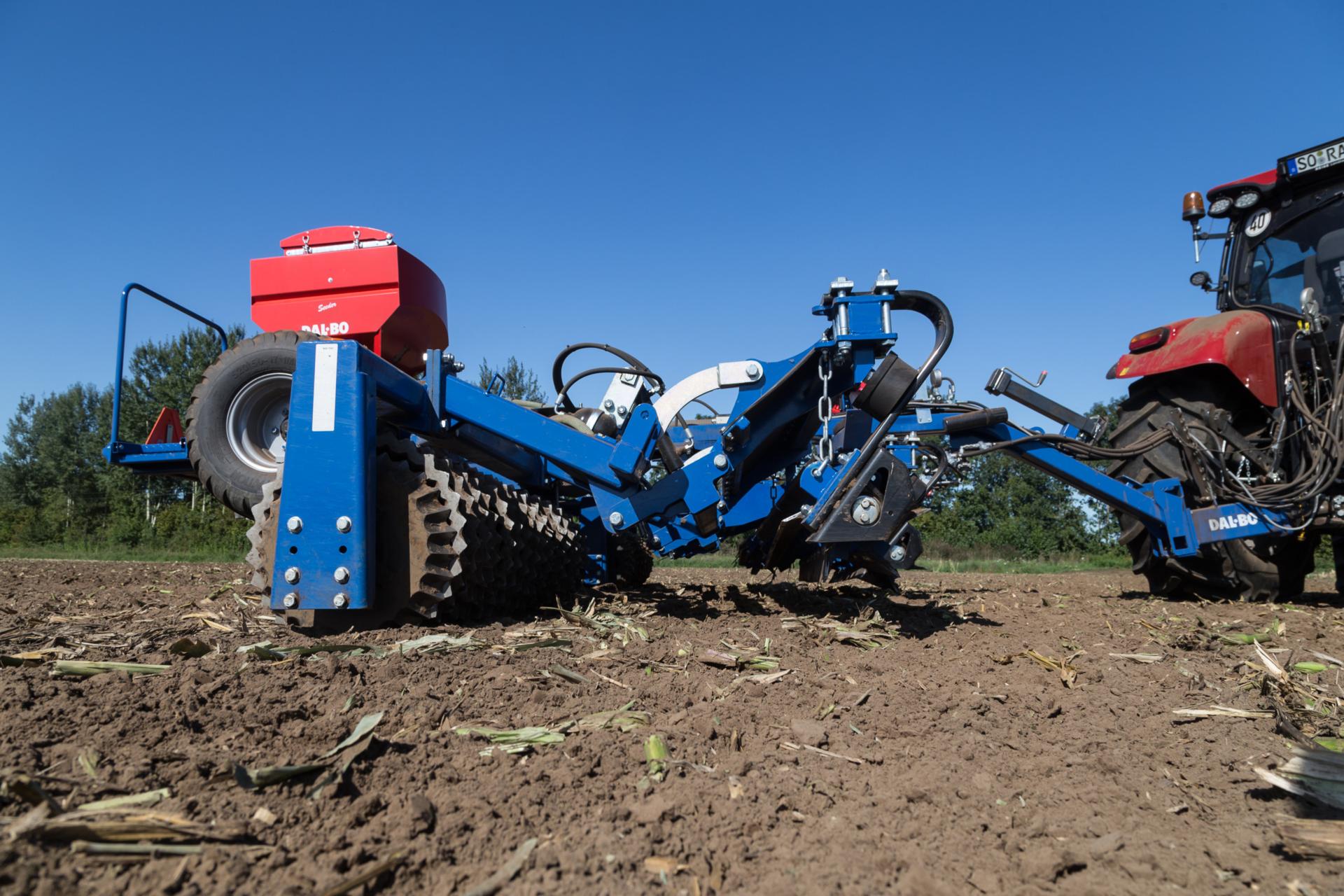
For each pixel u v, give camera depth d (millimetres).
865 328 3820
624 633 3727
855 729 2506
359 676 2713
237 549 17781
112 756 1916
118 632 3564
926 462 4266
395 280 4770
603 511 4047
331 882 1470
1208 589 5730
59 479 41188
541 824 1774
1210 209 6012
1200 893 1568
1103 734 2512
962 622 4570
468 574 3691
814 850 1698
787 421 4113
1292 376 5035
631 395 4129
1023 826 1866
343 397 3439
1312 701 2875
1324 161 5352
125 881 1419
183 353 31578
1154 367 5547
